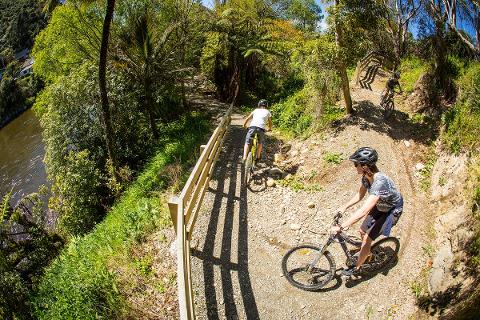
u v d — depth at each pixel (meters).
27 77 53.16
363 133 9.28
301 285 5.16
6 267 7.64
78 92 13.34
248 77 19.70
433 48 11.38
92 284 5.50
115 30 14.09
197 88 20.17
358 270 5.11
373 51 17.05
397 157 8.18
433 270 5.00
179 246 4.28
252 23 19.17
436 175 7.06
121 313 5.10
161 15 15.77
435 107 9.70
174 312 5.02
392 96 10.02
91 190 10.90
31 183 21.55
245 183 7.93
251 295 5.14
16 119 46.66
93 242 7.27
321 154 8.93
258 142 8.38
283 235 6.37
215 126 14.48
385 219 4.60
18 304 7.16
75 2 12.86
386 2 17.36
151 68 13.69
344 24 9.64
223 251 6.00
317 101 10.90
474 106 7.44
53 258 9.49
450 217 5.60
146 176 10.16
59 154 12.96
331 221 6.61
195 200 6.18
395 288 5.01
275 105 13.96
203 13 17.78
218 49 18.33
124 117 13.70
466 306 4.41
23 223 9.66
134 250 6.35
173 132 14.26
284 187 7.89
